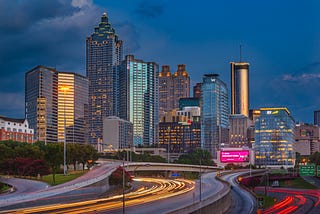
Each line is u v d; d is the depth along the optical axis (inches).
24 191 5708.7
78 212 3917.3
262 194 7657.5
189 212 3577.8
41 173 7613.2
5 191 5748.0
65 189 5413.4
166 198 5295.3
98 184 6333.7
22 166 7568.9
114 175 7012.8
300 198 6998.0
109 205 4458.7
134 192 6392.7
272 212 5285.4
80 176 7175.2
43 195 4879.4
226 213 4911.4
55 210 4055.1
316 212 5324.8
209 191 6314.0
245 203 5762.8
